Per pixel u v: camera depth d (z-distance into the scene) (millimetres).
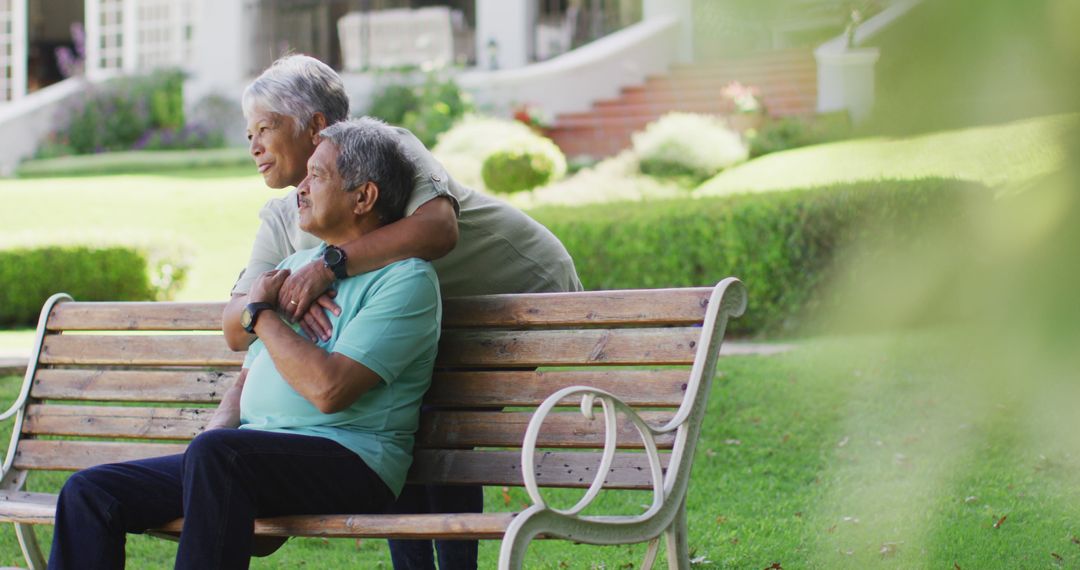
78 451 3238
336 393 2465
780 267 7785
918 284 941
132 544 4184
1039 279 820
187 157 16562
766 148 12109
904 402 4934
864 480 4328
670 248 8242
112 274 9766
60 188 13820
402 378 2623
